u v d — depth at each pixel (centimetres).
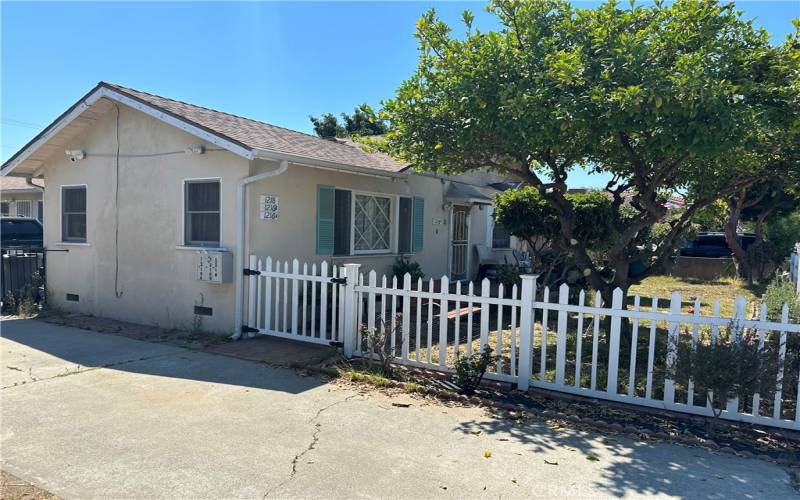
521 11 672
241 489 385
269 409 546
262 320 858
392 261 1188
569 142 671
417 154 736
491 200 1405
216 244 893
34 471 409
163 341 840
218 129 855
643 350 802
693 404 552
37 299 1133
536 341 862
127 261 997
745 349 468
